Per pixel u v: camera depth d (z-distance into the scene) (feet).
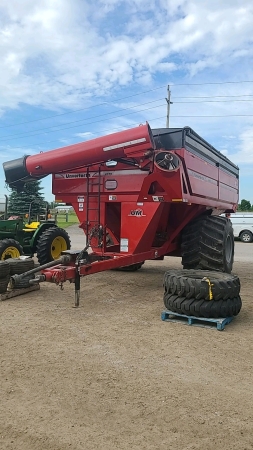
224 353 13.29
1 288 20.56
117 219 24.50
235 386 10.95
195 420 9.22
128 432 8.75
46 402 10.04
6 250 27.45
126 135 19.65
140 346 13.84
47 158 21.65
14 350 13.42
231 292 16.10
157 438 8.54
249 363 12.51
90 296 21.42
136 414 9.46
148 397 10.28
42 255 29.71
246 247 61.05
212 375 11.62
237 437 8.60
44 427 8.95
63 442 8.39
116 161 21.06
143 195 21.38
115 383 11.04
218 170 28.43
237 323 16.61
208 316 15.98
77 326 15.98
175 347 13.78
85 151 20.54
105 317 17.33
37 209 39.99
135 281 26.25
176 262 37.45
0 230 31.04
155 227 22.15
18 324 16.20
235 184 34.65
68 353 13.16
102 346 13.80
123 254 22.07
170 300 16.62
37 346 13.78
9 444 8.36
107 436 8.61
